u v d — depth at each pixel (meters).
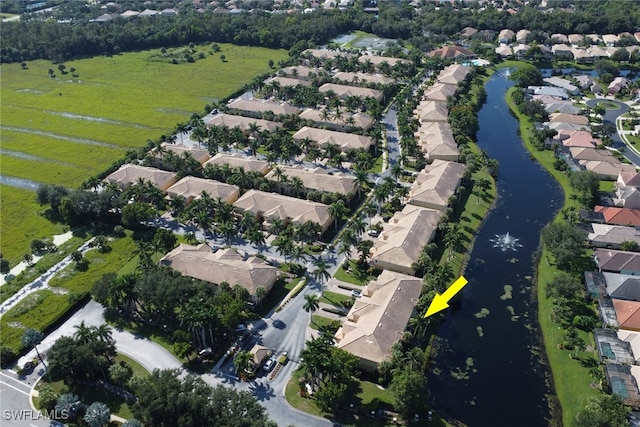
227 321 142.25
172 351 141.62
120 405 125.50
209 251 175.75
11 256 182.50
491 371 136.75
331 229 194.62
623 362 133.00
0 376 135.25
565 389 130.38
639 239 177.12
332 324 149.25
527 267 175.50
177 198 198.25
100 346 133.50
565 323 149.12
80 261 177.75
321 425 120.81
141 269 164.12
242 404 116.44
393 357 130.00
